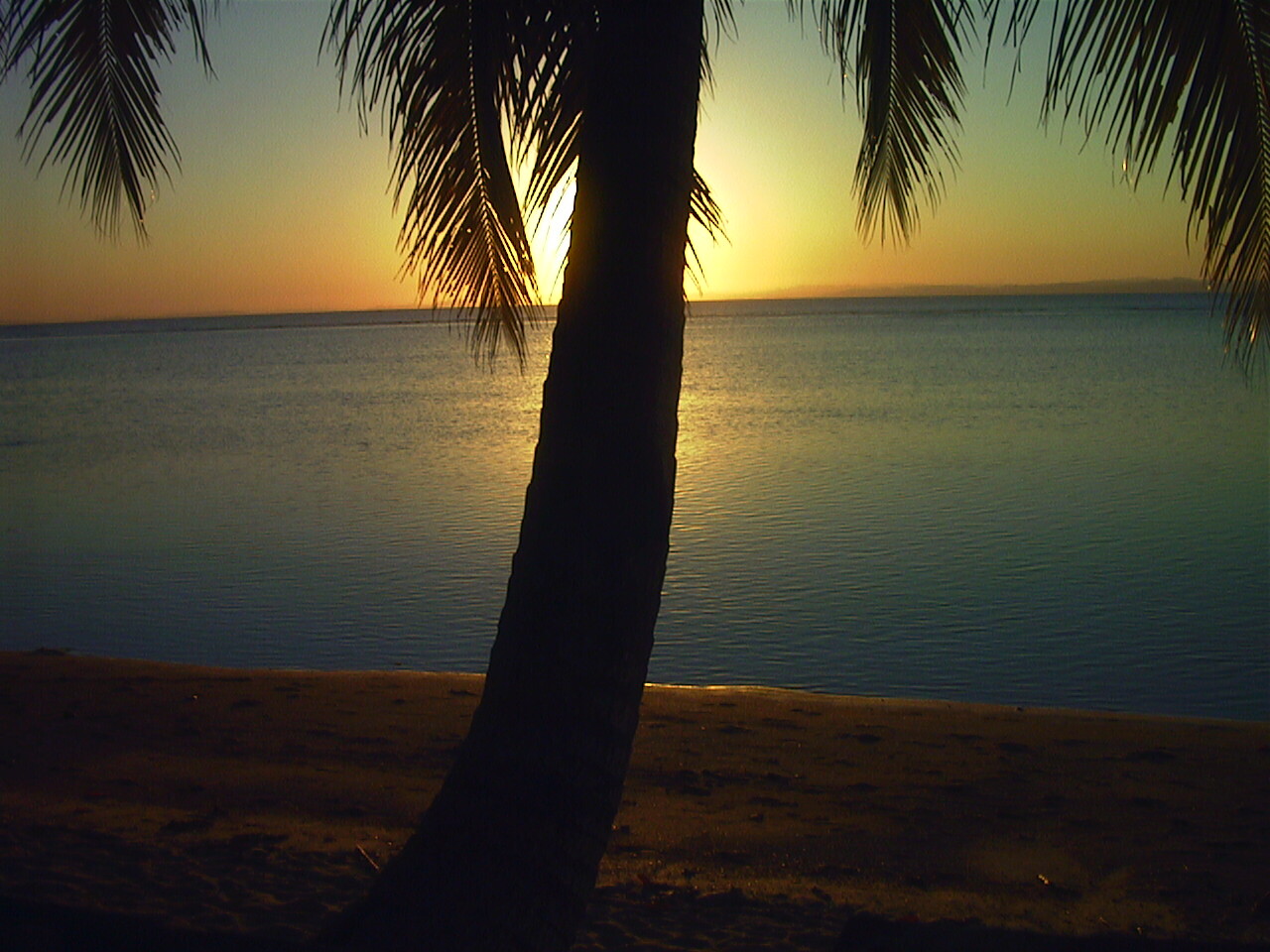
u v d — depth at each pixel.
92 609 13.98
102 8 4.11
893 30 5.02
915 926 3.91
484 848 2.79
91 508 22.19
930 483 22.02
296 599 14.24
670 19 2.85
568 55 3.73
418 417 42.00
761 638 11.95
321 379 70.19
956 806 6.42
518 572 2.89
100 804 6.40
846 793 6.65
